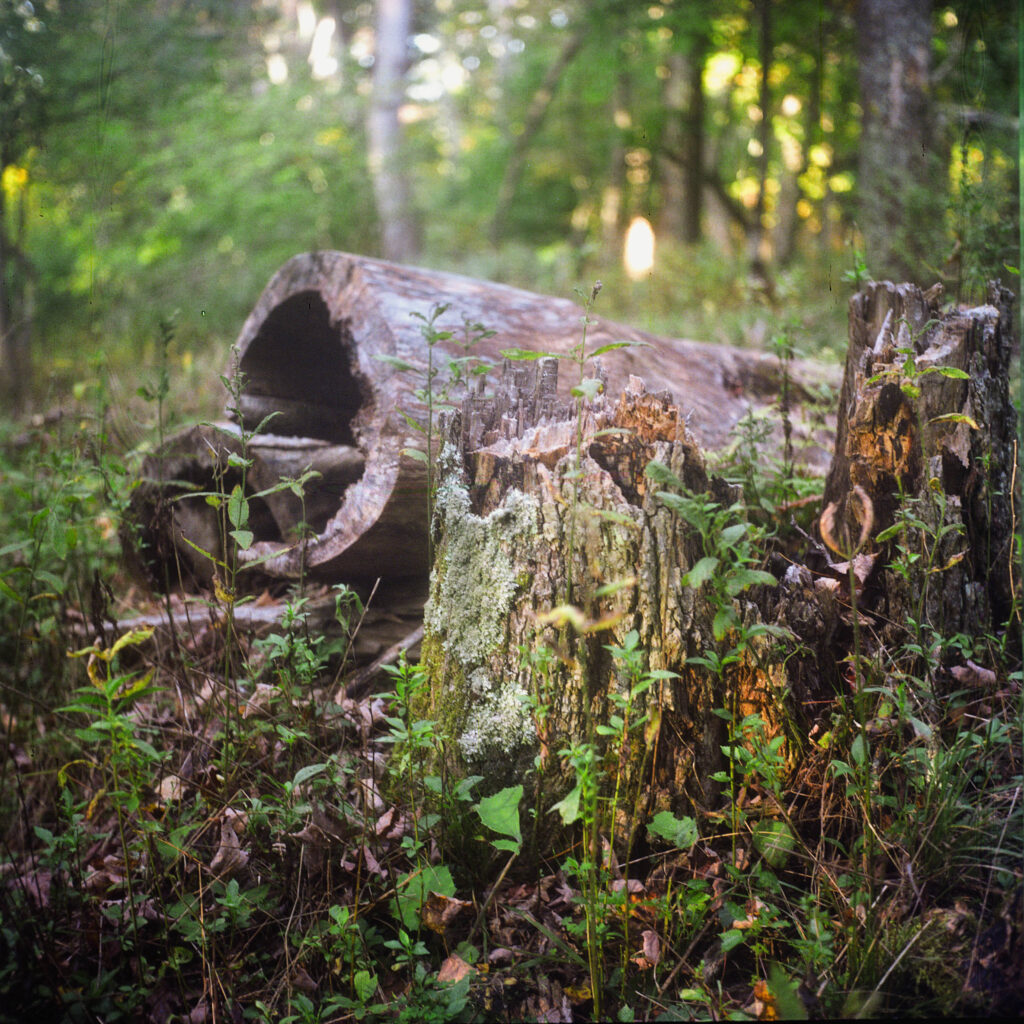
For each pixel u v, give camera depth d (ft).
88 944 6.23
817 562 7.74
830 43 28.40
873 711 6.50
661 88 45.85
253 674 7.74
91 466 8.96
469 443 7.40
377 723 7.86
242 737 7.32
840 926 5.62
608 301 25.72
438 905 6.02
